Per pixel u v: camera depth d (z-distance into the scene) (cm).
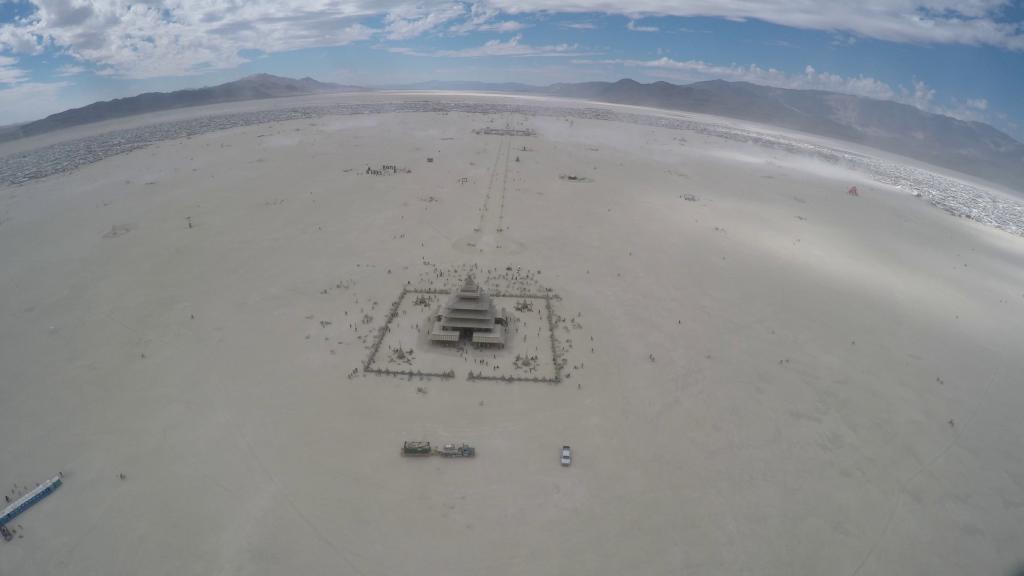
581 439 5006
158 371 5819
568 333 6812
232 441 4828
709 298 8019
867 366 6531
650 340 6750
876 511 4422
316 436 4906
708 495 4459
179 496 4253
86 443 4788
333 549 3847
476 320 6519
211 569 3678
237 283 7906
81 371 5809
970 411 5822
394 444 4847
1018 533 4319
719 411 5500
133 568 3678
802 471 4788
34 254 8919
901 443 5250
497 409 5356
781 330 7225
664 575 3759
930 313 8094
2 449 4709
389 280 8131
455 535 3988
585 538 4012
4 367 5894
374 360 6088
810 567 3884
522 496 4356
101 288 7712
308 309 7188
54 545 3831
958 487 4744
